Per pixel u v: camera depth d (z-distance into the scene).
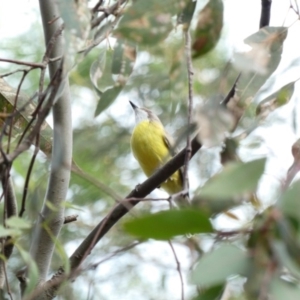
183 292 3.55
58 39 5.34
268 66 4.47
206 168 12.22
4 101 5.64
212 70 11.23
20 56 11.41
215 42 4.98
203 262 2.75
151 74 12.73
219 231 2.80
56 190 5.65
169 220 2.73
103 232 5.50
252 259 2.72
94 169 12.66
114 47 5.34
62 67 4.02
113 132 13.53
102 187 4.20
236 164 2.88
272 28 4.56
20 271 5.46
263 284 2.62
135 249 9.05
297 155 3.46
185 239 3.45
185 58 5.09
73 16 3.94
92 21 4.80
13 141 5.61
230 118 3.55
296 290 2.63
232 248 2.76
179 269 3.57
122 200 4.03
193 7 4.83
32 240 5.65
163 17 4.40
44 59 4.71
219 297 3.11
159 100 12.79
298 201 2.71
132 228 2.74
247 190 2.82
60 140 5.26
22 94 5.70
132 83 12.80
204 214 2.74
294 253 2.62
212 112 3.56
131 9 4.38
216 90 4.38
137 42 4.39
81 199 11.62
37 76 11.30
